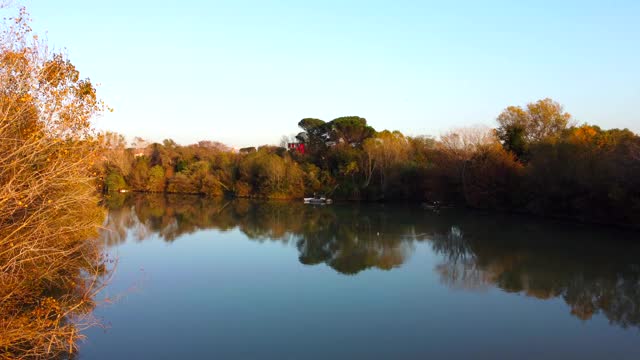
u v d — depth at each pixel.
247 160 81.06
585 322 16.56
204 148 105.00
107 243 32.59
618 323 16.48
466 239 33.59
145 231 38.56
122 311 17.58
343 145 80.44
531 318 17.00
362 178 71.25
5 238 9.25
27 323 11.19
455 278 22.58
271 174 74.88
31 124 9.84
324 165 77.69
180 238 35.09
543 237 33.78
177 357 13.60
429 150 69.31
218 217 49.34
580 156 41.12
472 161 54.69
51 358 12.77
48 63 10.23
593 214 39.62
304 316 17.20
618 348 14.45
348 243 32.88
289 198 74.25
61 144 10.13
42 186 9.71
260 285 21.45
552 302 18.81
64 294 15.71
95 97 10.73
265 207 60.88
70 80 10.59
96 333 15.35
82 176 11.04
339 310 17.86
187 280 22.28
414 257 27.77
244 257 27.95
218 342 14.70
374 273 23.73
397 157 66.75
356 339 15.02
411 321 16.67
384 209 56.75
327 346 14.46
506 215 47.72
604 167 37.69
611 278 22.41
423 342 14.80
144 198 75.81
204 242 33.34
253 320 16.75
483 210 52.91
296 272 24.03
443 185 59.06
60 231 10.48
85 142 10.61
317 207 60.41
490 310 17.88
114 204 63.97
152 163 97.12
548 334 15.51
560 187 42.88
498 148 53.41
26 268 11.34
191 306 18.30
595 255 27.42
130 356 13.62
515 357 13.81
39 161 9.95
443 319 16.86
